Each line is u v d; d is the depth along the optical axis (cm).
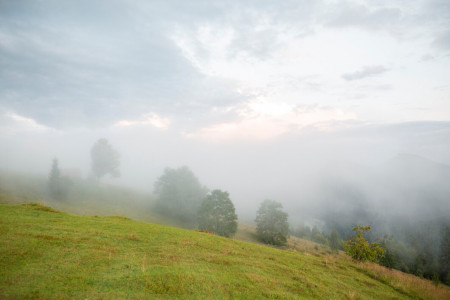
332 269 1986
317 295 1282
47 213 2297
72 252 1305
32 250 1234
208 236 2462
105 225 2136
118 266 1203
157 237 1991
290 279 1478
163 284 1060
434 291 1883
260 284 1264
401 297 1631
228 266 1496
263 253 2112
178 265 1342
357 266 2295
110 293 923
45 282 941
